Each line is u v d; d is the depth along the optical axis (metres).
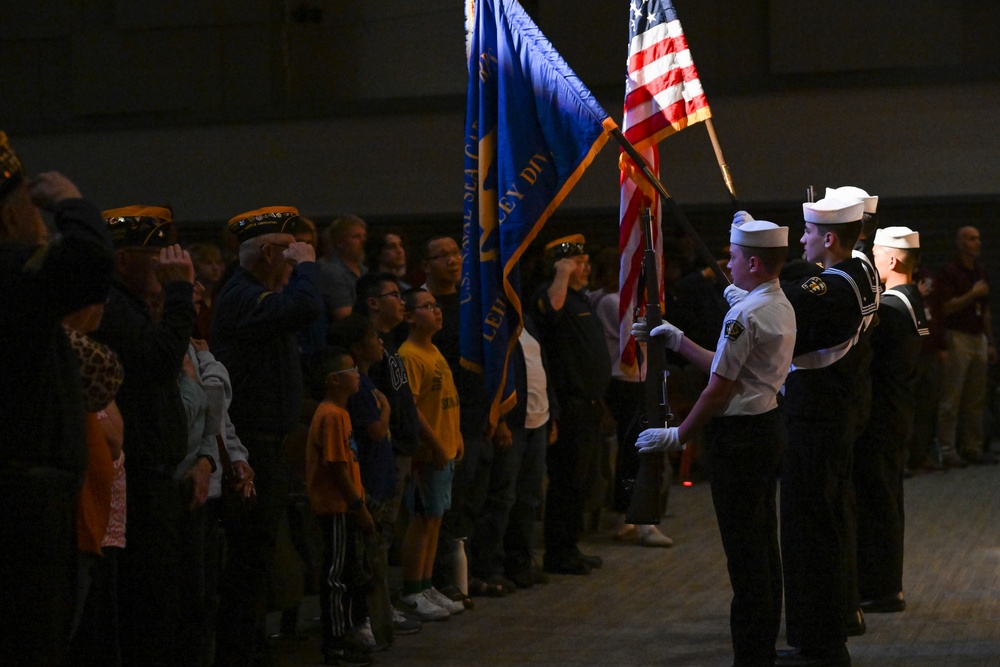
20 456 3.08
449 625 6.16
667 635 5.92
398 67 14.19
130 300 4.22
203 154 14.28
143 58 14.34
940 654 5.50
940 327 11.14
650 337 5.11
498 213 5.31
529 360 6.92
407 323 6.62
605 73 13.38
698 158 13.18
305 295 4.79
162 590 4.20
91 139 14.53
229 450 4.77
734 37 13.24
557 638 5.88
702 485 10.75
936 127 12.73
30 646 3.11
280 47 14.19
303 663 5.45
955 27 12.69
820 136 12.95
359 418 5.58
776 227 4.84
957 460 11.44
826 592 5.25
